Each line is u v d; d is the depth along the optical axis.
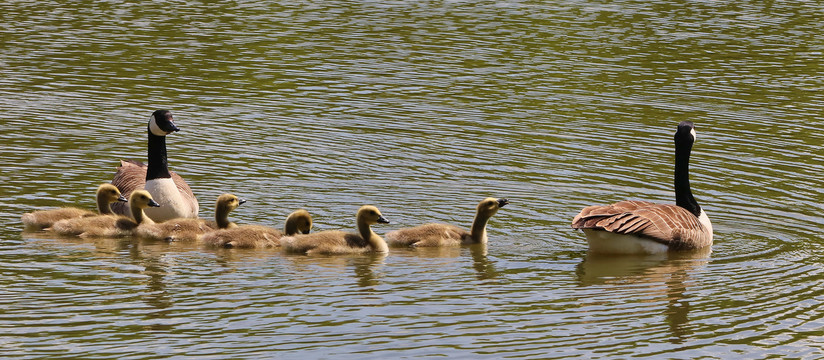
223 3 39.28
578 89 27.41
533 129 23.72
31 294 13.36
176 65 29.47
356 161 21.08
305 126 23.70
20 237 15.94
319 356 11.68
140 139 22.55
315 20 36.19
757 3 39.69
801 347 12.18
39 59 29.70
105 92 26.39
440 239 16.05
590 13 37.59
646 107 25.72
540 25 35.53
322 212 17.77
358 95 26.61
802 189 19.52
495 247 16.14
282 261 15.13
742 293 13.99
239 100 25.94
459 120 24.41
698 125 24.09
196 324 12.51
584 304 13.48
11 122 23.31
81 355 11.55
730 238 16.70
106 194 17.02
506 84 27.88
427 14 37.34
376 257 15.50
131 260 14.93
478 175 20.25
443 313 13.04
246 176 19.92
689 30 34.84
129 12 37.25
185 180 19.56
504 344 12.11
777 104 26.03
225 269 14.62
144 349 11.76
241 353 11.71
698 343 12.27
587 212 15.60
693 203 16.83
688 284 14.33
